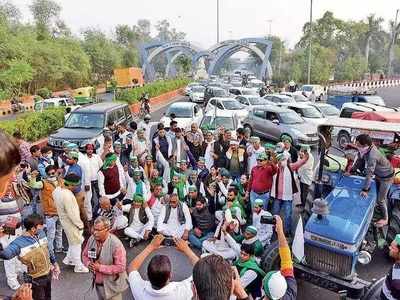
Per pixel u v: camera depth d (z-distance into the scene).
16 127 15.61
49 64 48.47
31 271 4.96
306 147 8.59
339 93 26.06
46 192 7.16
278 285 3.08
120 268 4.73
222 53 62.72
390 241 7.00
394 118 15.04
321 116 19.98
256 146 10.16
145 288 3.25
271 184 8.25
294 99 28.09
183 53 70.69
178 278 6.91
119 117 16.39
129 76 50.53
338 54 76.19
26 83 45.97
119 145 10.12
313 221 5.93
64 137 13.49
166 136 11.07
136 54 80.50
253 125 19.16
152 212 8.36
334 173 7.16
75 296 6.30
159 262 3.18
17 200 7.85
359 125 7.09
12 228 6.32
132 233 8.02
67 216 6.76
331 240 5.60
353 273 5.63
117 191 8.57
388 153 8.18
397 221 6.97
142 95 30.42
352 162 7.00
